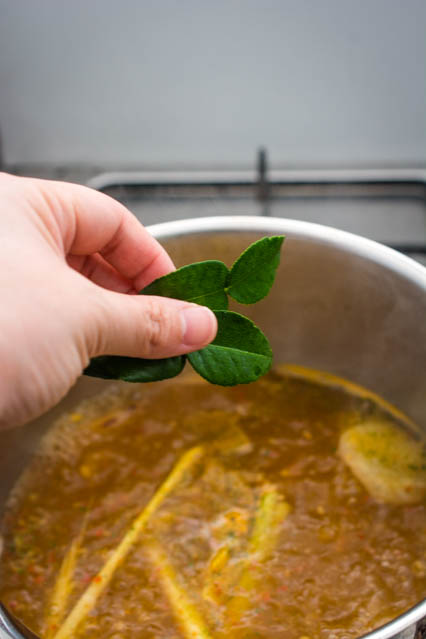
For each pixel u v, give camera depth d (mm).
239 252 444
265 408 485
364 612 381
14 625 308
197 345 329
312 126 654
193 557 409
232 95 642
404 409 466
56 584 404
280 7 590
